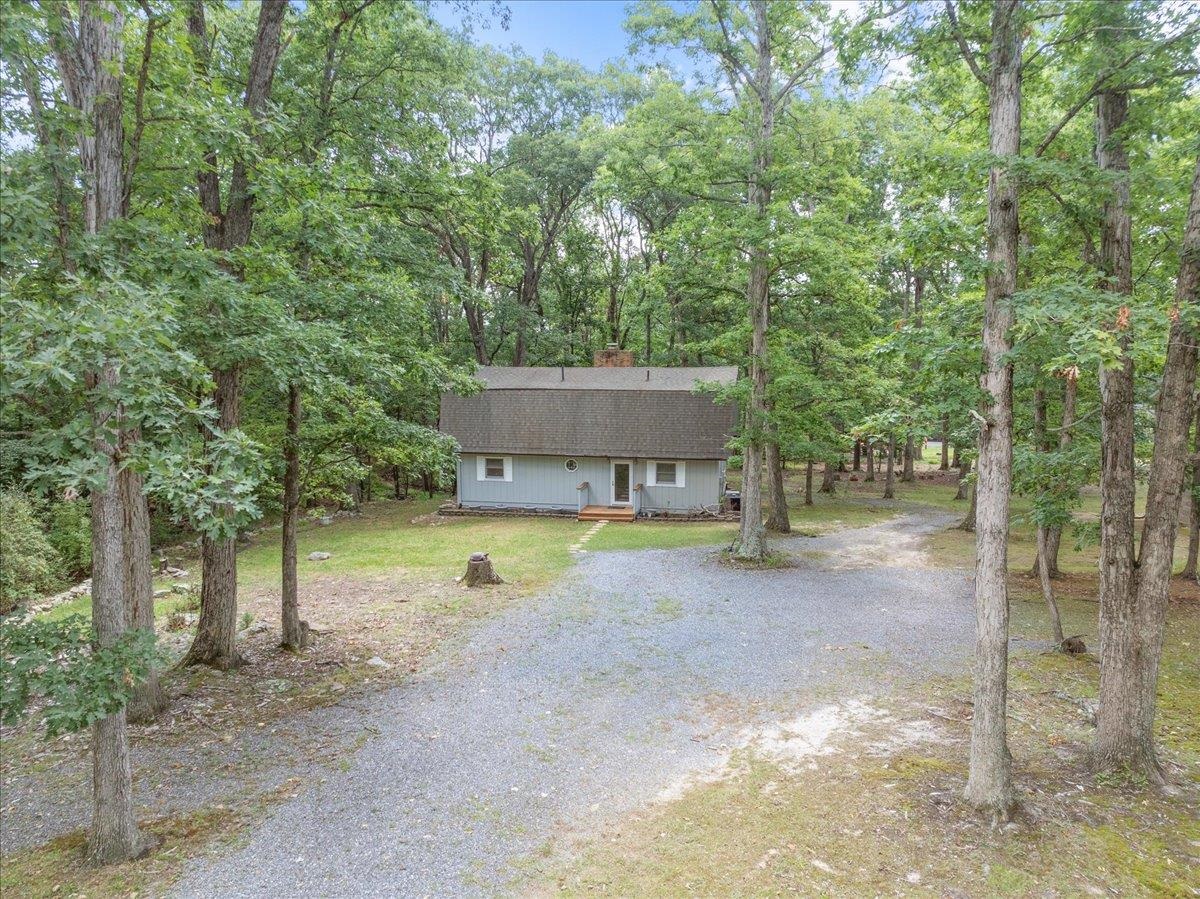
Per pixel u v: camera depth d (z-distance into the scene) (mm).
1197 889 5016
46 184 4594
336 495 11867
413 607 12953
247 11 13516
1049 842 5617
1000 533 5984
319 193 8977
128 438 5750
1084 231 7465
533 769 6977
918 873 5254
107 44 5777
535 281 34719
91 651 5219
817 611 12641
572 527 22062
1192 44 5660
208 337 7191
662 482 23906
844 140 16078
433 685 9211
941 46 6703
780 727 7910
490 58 31203
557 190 32406
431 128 13617
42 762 7266
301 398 10414
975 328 7309
